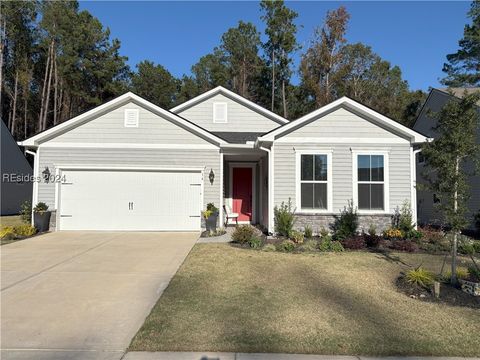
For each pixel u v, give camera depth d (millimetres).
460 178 6977
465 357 4324
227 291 6707
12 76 37781
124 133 14359
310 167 13086
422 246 11195
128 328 5074
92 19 37875
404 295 6703
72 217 14141
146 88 42250
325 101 34500
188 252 10078
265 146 13328
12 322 5293
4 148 23781
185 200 14352
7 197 23938
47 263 8828
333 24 34500
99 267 8453
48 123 38812
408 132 12930
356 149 13109
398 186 13070
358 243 10891
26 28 37344
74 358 4219
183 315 5508
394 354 4367
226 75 40875
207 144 14453
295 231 12305
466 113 6984
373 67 40406
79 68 37406
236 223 15688
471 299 6398
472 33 23266
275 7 36625
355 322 5316
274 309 5801
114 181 14281
